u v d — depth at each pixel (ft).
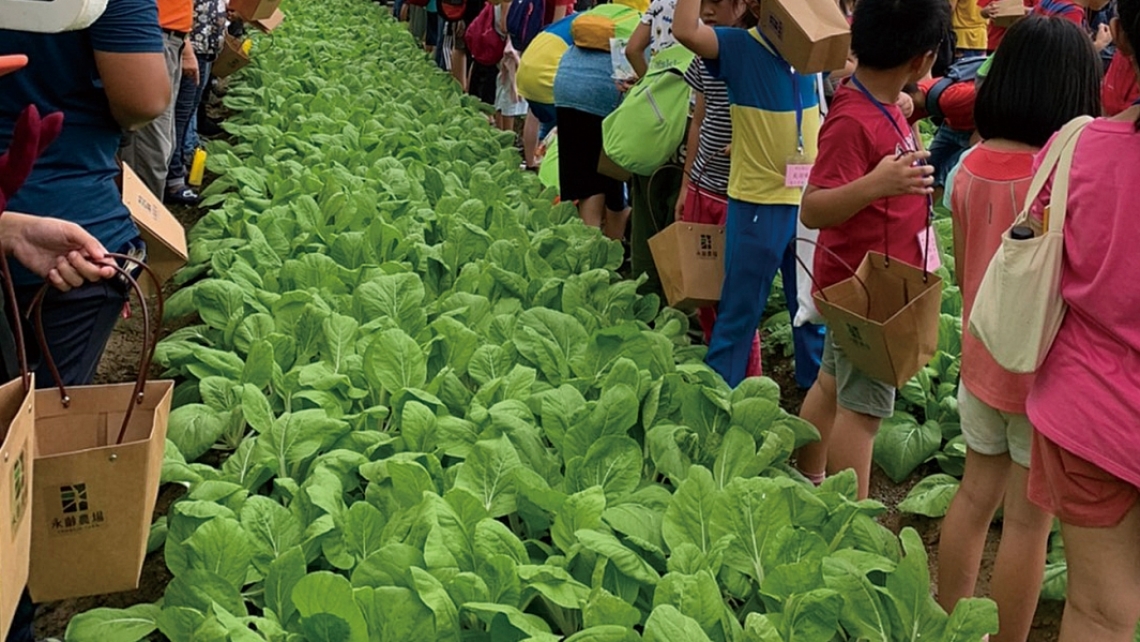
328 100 28.14
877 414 11.66
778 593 9.18
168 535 9.61
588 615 8.48
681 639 7.87
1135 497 7.47
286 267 15.53
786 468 11.91
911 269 10.98
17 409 6.82
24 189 8.99
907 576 9.19
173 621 8.50
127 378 15.69
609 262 18.07
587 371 13.34
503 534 9.18
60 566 7.30
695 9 12.32
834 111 11.23
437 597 8.38
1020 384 8.85
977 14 26.73
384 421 12.57
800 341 14.20
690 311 15.96
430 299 16.81
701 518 9.78
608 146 16.03
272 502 9.84
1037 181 7.82
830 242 11.94
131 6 8.94
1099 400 7.35
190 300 15.11
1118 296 7.18
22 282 8.77
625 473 10.72
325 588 8.14
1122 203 7.11
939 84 19.65
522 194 22.08
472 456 10.46
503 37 27.89
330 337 13.32
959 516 10.01
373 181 20.92
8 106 9.04
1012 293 7.70
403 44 41.57
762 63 12.47
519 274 16.96
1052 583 11.62
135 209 10.32
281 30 40.24
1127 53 7.39
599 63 18.78
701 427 12.17
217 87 32.53
